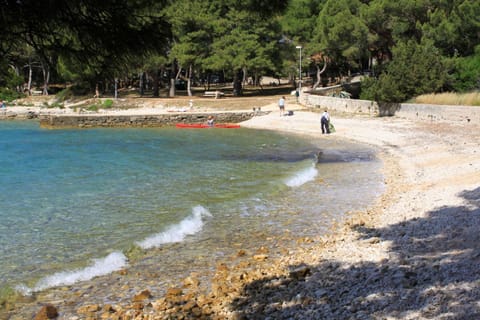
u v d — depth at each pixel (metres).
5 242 11.22
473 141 26.84
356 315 6.57
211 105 59.59
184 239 11.57
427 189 15.93
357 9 52.84
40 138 38.72
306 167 22.30
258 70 63.81
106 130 46.16
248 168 22.52
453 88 40.59
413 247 9.65
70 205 14.99
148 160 25.59
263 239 11.52
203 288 8.48
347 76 78.12
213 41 63.34
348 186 17.83
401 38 47.38
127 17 4.50
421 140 29.48
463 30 41.47
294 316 6.82
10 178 20.20
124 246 10.86
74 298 8.12
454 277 7.48
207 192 16.84
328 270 8.84
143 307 7.62
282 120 47.06
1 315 7.46
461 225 10.88
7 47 4.18
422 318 6.20
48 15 4.02
